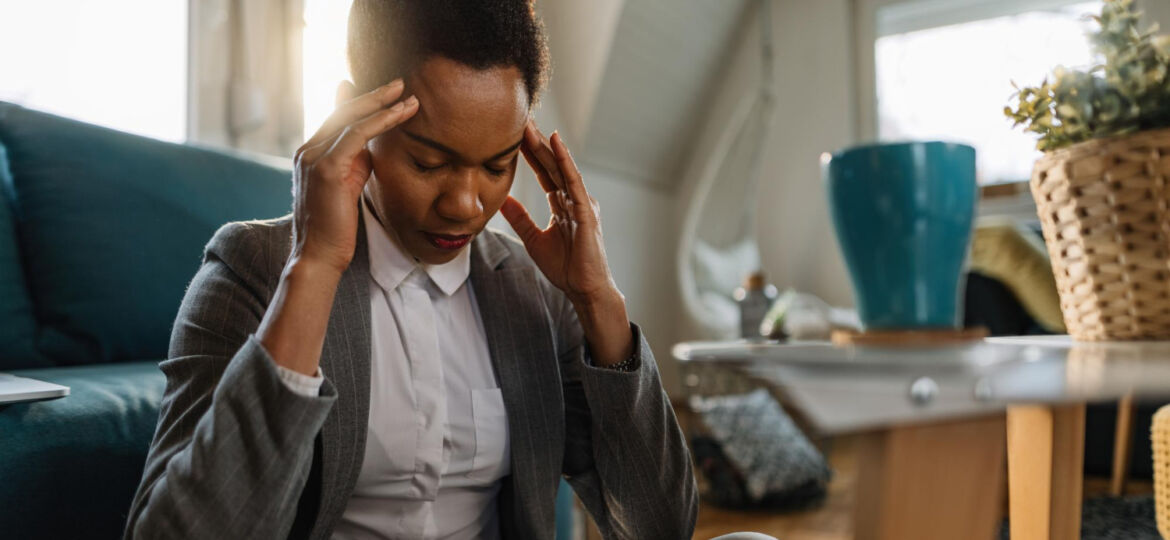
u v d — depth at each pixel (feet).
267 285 2.29
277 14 7.96
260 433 1.89
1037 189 2.35
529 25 2.18
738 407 8.28
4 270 3.92
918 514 1.49
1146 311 2.08
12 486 2.54
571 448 2.81
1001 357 1.55
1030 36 13.00
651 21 12.36
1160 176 2.01
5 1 6.05
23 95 6.16
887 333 1.97
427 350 2.42
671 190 15.40
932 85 13.74
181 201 4.62
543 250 2.57
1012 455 2.32
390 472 2.35
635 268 14.05
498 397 2.52
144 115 6.93
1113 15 2.15
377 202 2.35
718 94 15.15
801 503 7.75
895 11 13.84
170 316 4.41
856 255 2.05
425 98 2.04
